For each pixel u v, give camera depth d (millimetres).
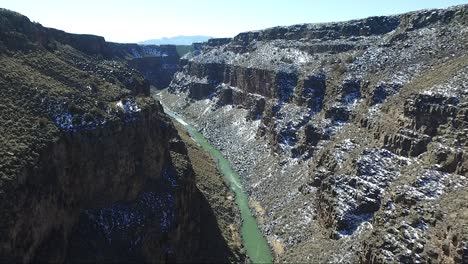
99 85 87625
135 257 66188
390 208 69562
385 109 96500
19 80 72312
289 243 84312
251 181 119250
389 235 62625
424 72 102625
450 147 73625
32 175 55875
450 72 90188
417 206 65188
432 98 82312
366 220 75500
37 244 54781
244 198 110562
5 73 72250
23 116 64688
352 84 118562
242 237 89812
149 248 68062
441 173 71500
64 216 61062
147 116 81062
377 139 92000
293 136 124062
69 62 99250
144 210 72375
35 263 53969
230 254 80500
